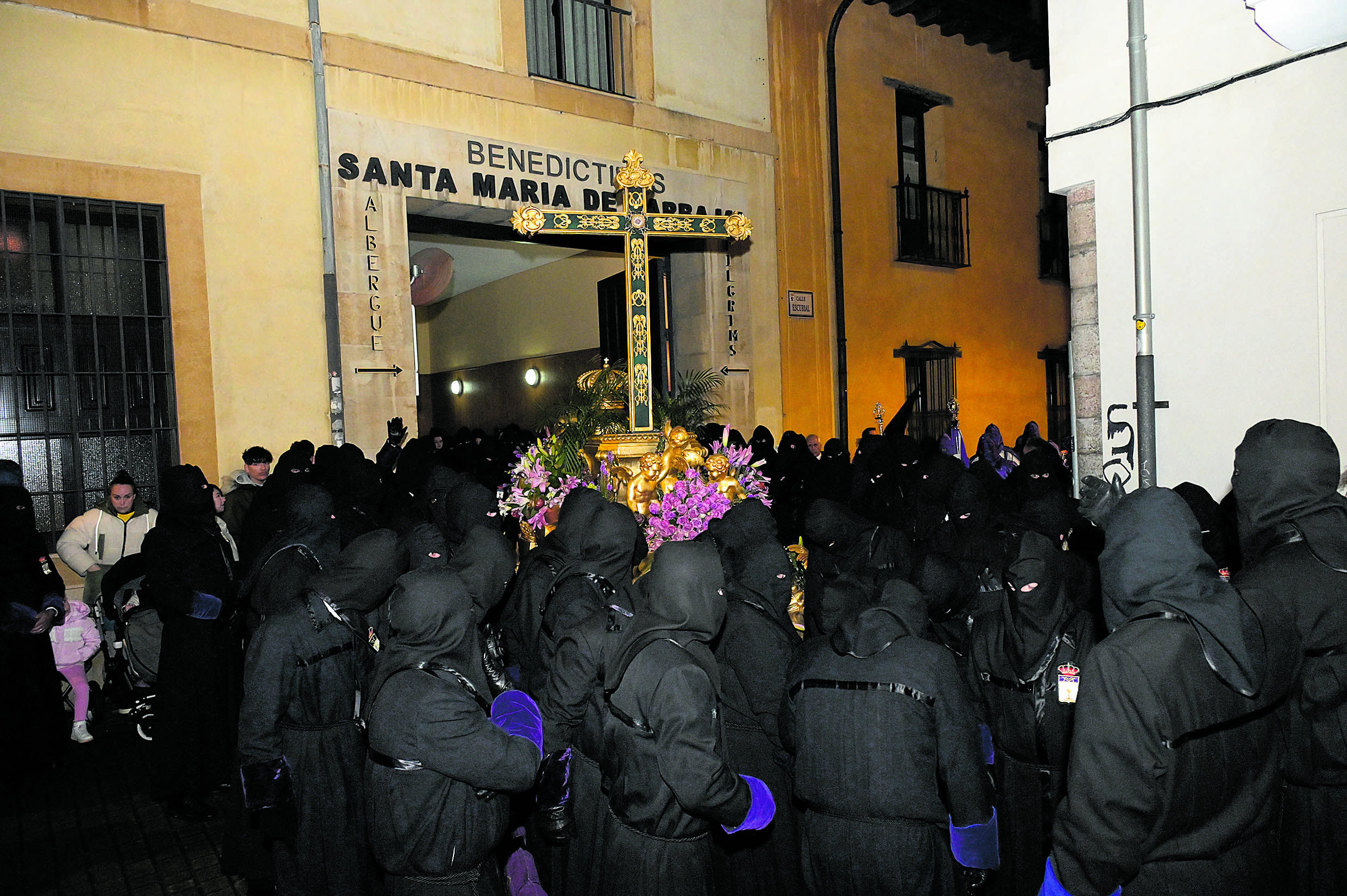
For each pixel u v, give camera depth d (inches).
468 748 92.7
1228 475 202.2
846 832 97.3
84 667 228.7
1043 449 288.8
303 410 321.7
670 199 429.1
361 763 121.9
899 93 559.2
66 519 277.3
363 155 334.6
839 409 508.1
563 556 145.9
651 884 94.7
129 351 289.3
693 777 89.0
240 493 269.6
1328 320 185.6
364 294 334.6
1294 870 85.4
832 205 503.2
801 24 488.4
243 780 112.0
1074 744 76.9
